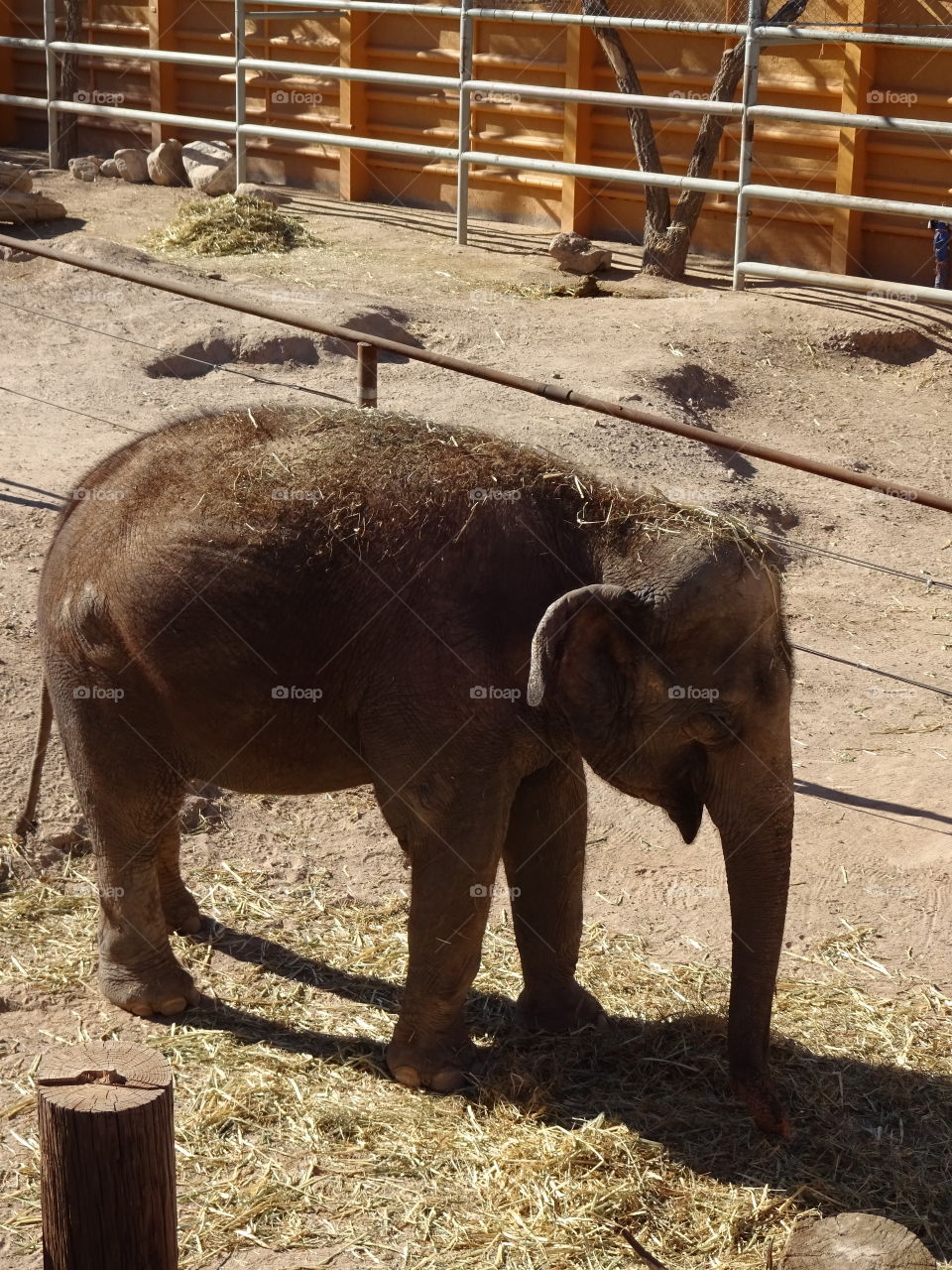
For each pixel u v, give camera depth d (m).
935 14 14.47
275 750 4.53
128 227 16.06
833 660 8.16
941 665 8.23
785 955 5.55
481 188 17.83
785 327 13.30
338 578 4.30
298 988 5.11
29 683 6.54
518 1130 4.37
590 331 12.73
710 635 4.01
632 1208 4.09
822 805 6.64
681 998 5.19
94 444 9.24
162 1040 4.74
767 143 15.78
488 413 10.34
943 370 13.06
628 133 16.66
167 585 4.39
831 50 15.14
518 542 4.27
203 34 19.92
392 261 15.09
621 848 6.29
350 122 18.61
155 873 4.88
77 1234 3.02
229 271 14.14
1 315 11.62
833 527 10.15
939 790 6.80
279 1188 4.09
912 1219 4.12
